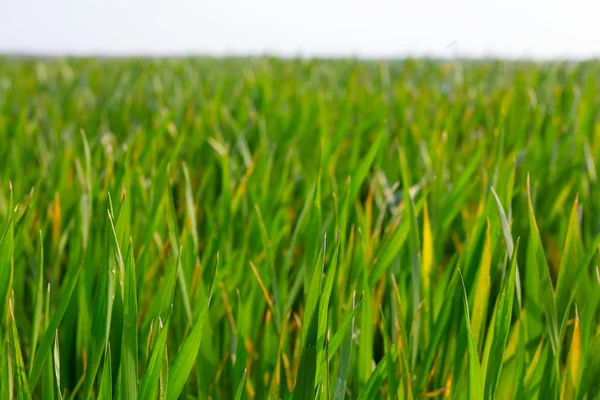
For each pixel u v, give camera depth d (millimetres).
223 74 4227
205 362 903
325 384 736
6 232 790
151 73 4410
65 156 1419
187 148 1927
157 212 993
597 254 1022
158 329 761
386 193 1236
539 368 820
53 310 991
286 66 4887
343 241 919
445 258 1238
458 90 3078
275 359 933
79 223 1019
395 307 918
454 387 810
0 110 2686
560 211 1275
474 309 816
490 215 920
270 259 956
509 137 1791
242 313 895
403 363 805
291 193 1472
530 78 3451
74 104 2846
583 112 1841
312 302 737
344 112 2086
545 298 818
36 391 911
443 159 1292
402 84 3146
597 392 811
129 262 713
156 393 742
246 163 1559
